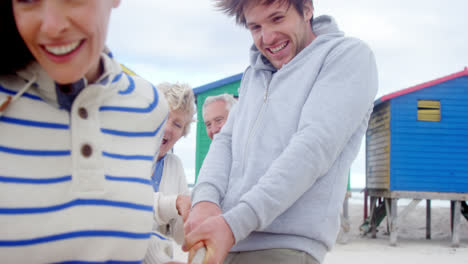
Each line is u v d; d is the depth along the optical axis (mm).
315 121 1830
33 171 991
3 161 967
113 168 1091
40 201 986
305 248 1838
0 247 956
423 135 11805
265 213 1689
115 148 1114
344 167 1988
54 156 1019
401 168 11750
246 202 1676
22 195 969
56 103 1049
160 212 2035
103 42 984
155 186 2734
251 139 2047
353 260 8383
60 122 1038
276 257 1829
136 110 1182
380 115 12812
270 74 2217
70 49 927
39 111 1021
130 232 1110
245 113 2195
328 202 1911
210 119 4039
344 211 12203
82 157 1035
